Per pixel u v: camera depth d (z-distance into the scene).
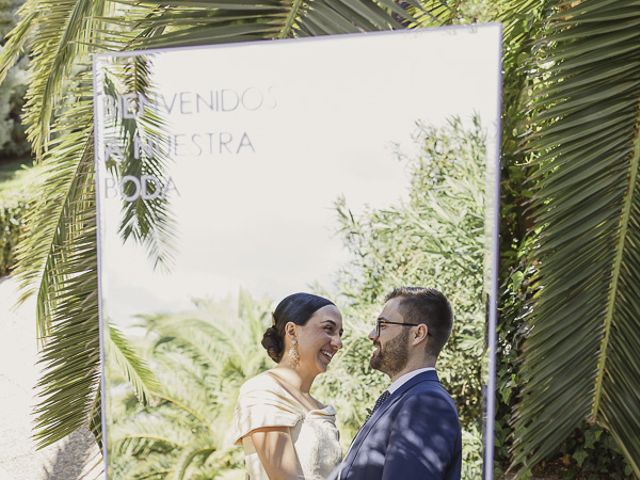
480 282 1.88
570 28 2.37
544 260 2.42
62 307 3.41
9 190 10.17
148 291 2.05
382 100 1.86
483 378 1.91
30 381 6.13
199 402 2.09
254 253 1.99
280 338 2.03
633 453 2.42
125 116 1.99
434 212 1.87
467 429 1.93
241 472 2.10
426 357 1.94
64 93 4.11
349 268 1.95
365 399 2.00
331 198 1.93
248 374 2.06
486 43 1.78
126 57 1.97
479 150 1.82
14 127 13.06
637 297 2.35
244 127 1.93
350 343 1.99
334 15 2.44
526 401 2.47
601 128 2.33
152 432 2.12
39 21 3.57
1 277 9.30
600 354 2.40
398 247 1.91
